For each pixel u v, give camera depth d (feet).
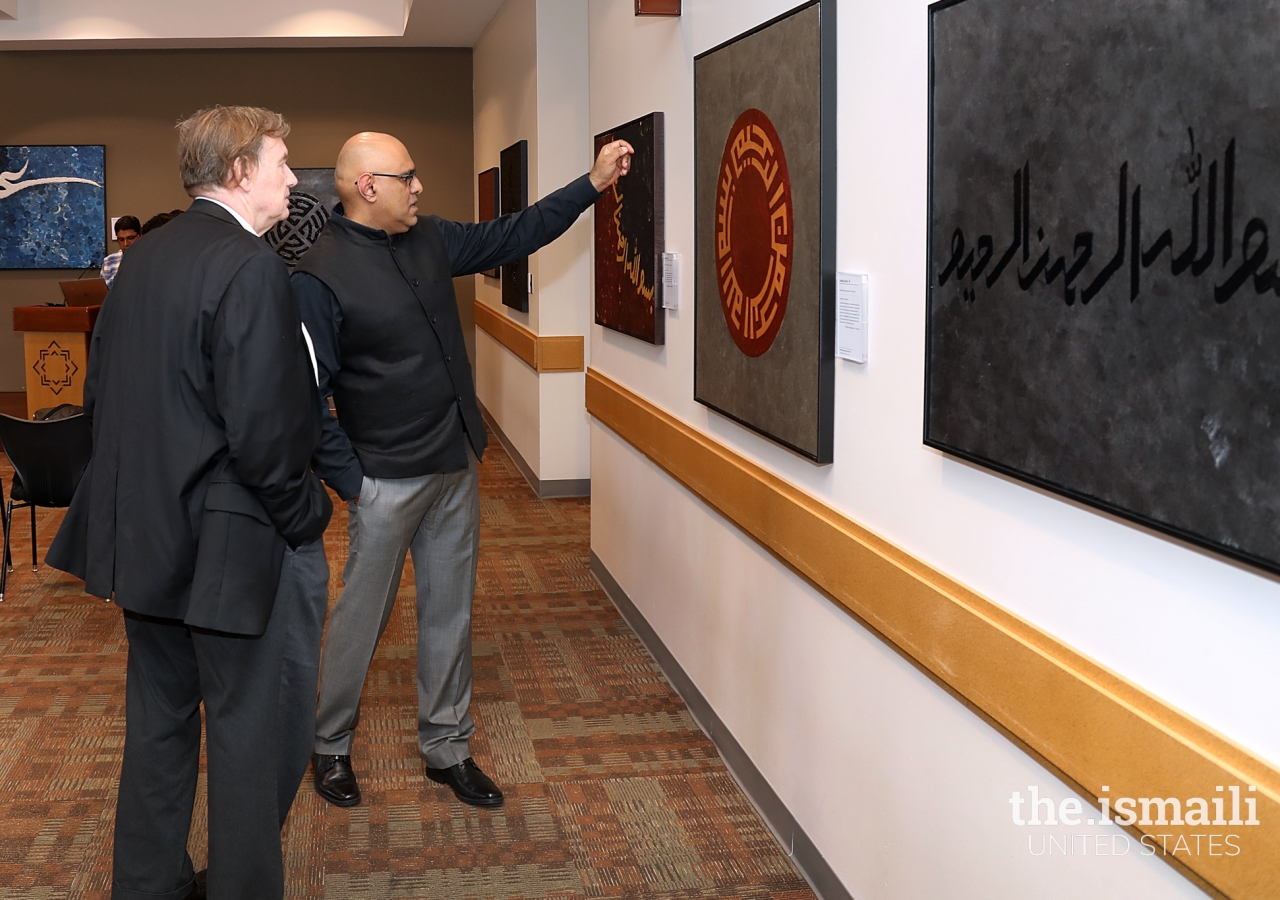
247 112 7.00
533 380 21.70
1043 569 5.14
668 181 11.11
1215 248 3.86
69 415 17.47
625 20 12.59
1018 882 5.49
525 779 9.97
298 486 6.76
